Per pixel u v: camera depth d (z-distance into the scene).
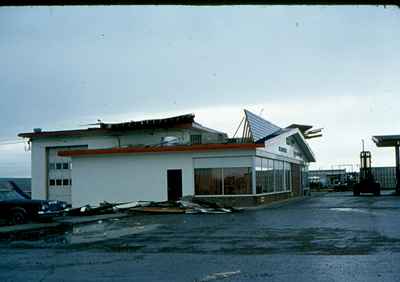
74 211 25.17
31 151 36.78
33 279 8.16
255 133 30.86
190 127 33.91
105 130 35.22
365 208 25.72
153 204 27.14
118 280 7.91
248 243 12.33
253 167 28.25
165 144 31.80
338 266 8.63
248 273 8.21
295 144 43.62
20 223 20.45
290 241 12.48
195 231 15.77
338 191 59.84
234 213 24.34
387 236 13.07
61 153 30.98
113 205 27.08
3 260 10.49
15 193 22.20
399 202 31.22
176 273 8.40
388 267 8.43
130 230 16.92
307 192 49.09
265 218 20.52
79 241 13.97
